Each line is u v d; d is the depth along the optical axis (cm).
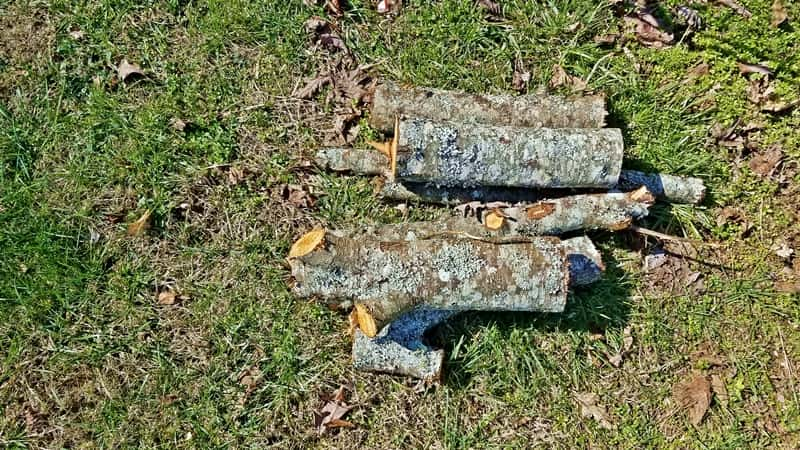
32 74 135
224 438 130
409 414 132
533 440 132
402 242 119
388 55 138
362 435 131
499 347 133
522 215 125
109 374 130
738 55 138
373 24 138
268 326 132
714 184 137
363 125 136
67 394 130
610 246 135
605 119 132
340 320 133
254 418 130
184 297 132
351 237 120
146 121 134
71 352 130
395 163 120
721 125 137
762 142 137
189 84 136
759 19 138
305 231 134
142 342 131
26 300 130
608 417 133
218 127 135
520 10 139
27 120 134
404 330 125
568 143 122
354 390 132
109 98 135
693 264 136
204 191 134
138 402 130
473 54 138
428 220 131
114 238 133
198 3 137
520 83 138
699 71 138
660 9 139
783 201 137
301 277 117
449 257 118
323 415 130
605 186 125
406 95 128
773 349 136
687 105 138
